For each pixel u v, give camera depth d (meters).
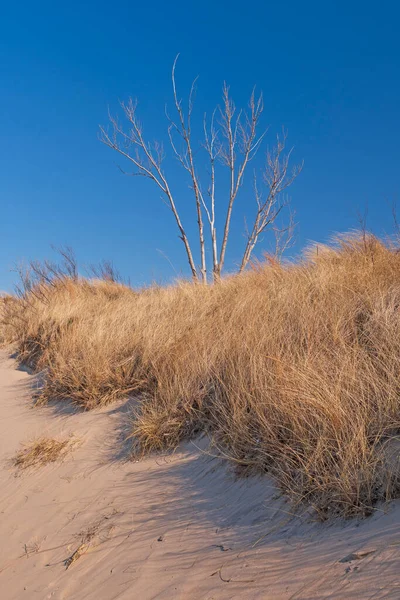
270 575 2.78
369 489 3.06
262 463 3.93
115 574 3.42
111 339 7.64
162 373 6.28
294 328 5.86
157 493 4.27
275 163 15.52
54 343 8.92
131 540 3.73
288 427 4.06
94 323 8.94
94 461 5.27
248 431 4.34
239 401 4.71
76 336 8.56
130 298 11.54
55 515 4.53
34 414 7.04
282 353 5.26
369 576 2.41
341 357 4.69
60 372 7.55
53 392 7.31
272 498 3.55
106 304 11.05
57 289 13.17
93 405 6.57
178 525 3.71
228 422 4.54
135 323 8.33
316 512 3.21
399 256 7.81
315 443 3.74
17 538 4.41
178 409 5.34
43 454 5.75
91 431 5.93
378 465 3.29
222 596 2.78
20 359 9.51
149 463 4.84
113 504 4.35
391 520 2.81
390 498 2.98
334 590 2.43
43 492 5.02
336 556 2.68
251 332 5.93
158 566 3.31
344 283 7.04
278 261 9.65
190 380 5.61
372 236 8.84
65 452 5.64
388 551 2.52
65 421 6.48
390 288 6.41
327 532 3.01
